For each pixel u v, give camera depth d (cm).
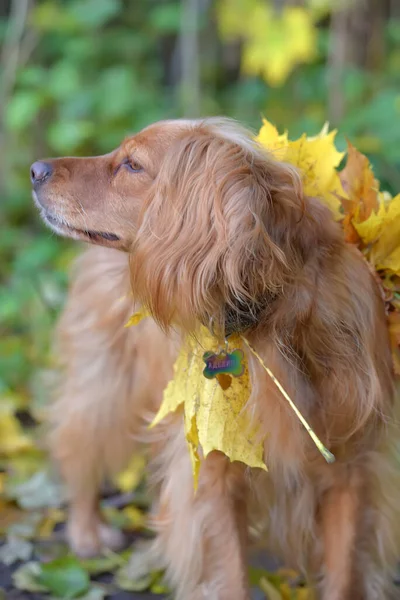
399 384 241
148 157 226
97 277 296
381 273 231
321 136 234
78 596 268
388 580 251
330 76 517
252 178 206
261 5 516
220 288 207
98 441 301
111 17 645
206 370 218
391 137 438
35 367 448
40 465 361
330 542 240
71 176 236
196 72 570
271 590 262
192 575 241
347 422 223
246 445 221
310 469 235
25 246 539
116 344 290
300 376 221
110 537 306
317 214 218
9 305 469
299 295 212
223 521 238
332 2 506
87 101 543
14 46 574
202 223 207
